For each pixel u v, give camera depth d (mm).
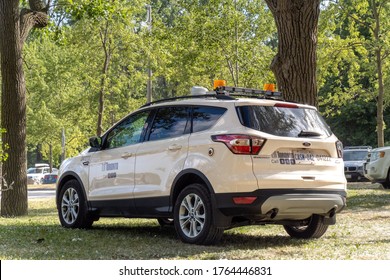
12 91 16219
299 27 13070
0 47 16281
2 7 16156
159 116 9664
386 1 32250
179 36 30359
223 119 8547
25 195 16297
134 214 9742
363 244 8812
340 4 32750
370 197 17984
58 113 37656
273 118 8547
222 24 30094
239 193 8117
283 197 8211
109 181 10203
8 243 8891
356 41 33719
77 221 10883
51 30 19562
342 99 39062
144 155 9555
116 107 37125
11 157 16172
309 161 8570
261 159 8234
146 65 32781
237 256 7699
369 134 57188
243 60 31406
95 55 33719
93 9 18234
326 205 8625
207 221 8391
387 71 35844
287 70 13164
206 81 38031
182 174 8766
